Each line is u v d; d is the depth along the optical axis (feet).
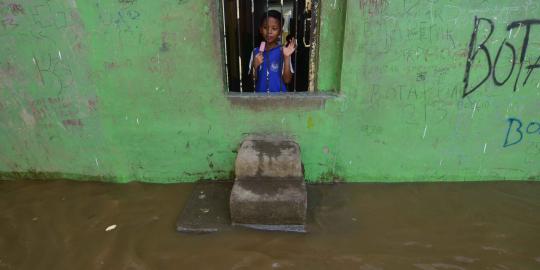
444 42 9.30
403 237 8.89
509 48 9.34
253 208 8.80
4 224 9.44
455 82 9.74
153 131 10.49
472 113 10.13
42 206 10.11
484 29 9.14
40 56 9.60
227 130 10.44
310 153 10.66
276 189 9.04
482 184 10.98
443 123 10.27
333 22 9.35
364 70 9.60
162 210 9.92
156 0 8.98
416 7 8.95
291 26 12.57
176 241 8.79
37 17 9.15
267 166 9.35
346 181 11.14
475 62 9.51
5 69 9.82
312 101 9.97
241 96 10.05
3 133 10.75
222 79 9.84
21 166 11.23
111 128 10.41
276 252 8.41
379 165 10.86
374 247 8.58
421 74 9.66
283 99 9.99
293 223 9.01
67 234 9.07
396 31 9.18
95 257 8.33
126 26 9.23
